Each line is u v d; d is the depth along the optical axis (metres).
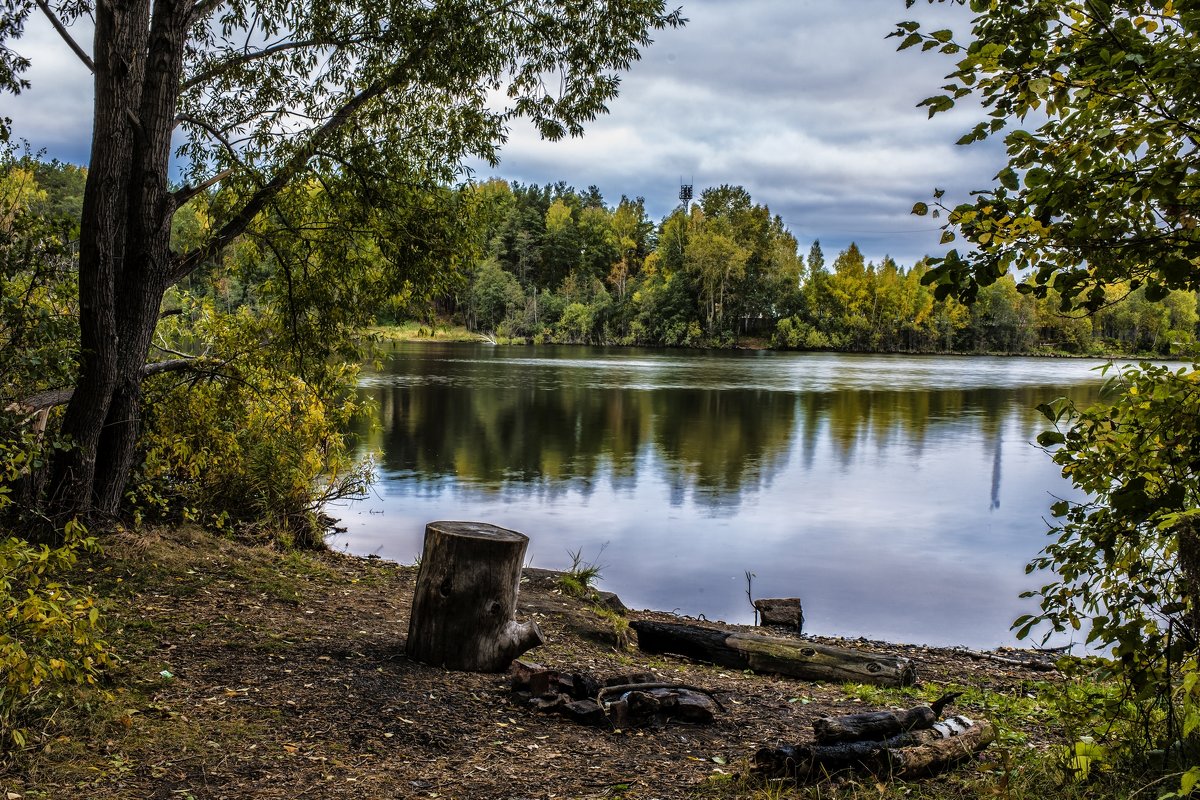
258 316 10.49
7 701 3.68
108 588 6.19
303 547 10.38
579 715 4.70
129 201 7.61
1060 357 102.25
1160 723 3.69
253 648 5.36
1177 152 2.95
